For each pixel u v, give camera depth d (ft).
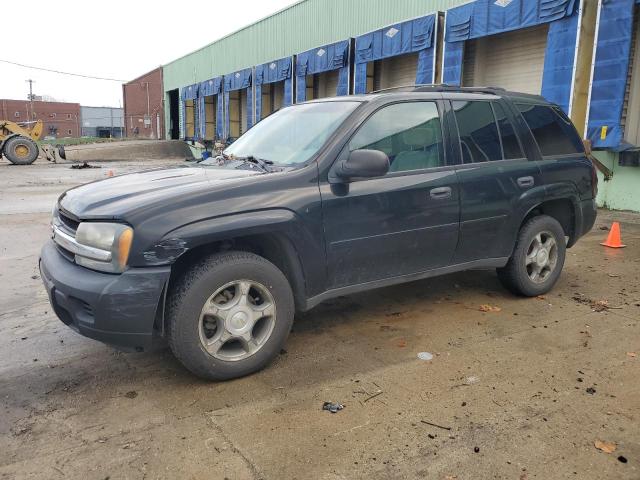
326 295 12.53
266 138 14.48
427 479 8.21
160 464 8.60
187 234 10.32
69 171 73.67
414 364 12.12
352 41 59.31
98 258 10.30
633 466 8.49
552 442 9.12
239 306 11.15
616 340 13.43
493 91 16.08
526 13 37.78
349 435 9.36
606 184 35.37
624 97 32.14
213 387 11.10
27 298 17.34
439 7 48.60
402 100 13.65
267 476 8.29
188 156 115.65
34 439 9.30
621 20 30.99
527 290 16.33
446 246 14.07
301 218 11.55
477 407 10.25
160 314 10.53
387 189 12.77
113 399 10.66
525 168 15.56
